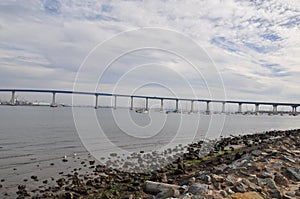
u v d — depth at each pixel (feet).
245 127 214.69
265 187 32.27
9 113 302.04
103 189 43.68
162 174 51.75
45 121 192.95
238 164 47.62
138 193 40.78
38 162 63.36
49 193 41.57
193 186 31.99
